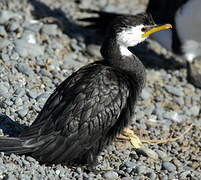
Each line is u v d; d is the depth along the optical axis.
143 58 16.56
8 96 12.25
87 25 16.64
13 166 10.01
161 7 15.85
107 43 11.02
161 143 12.41
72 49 15.56
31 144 10.19
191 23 15.34
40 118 10.44
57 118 10.26
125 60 11.00
